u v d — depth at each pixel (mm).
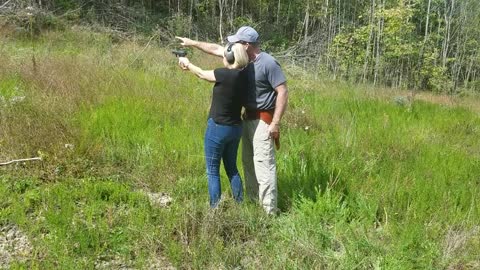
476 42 33188
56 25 16469
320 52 24453
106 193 4699
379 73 25938
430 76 29219
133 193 4684
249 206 4582
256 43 4230
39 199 4406
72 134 5594
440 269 4004
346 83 18766
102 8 20703
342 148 6590
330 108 9945
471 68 35469
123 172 5250
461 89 30969
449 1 32375
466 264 4137
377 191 5215
